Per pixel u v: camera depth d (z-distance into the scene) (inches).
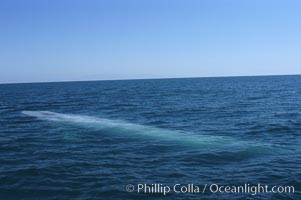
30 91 4434.1
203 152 614.2
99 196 404.8
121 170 514.9
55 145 724.7
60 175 492.1
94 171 511.8
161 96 2618.1
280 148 645.9
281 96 2242.9
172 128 936.9
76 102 2106.3
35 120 1177.4
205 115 1286.9
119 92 3521.2
